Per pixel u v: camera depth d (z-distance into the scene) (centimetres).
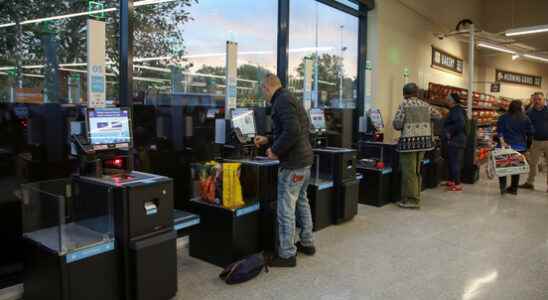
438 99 796
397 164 523
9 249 266
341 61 602
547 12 1034
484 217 461
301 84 521
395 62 683
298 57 518
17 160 268
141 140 338
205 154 393
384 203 518
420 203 528
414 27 745
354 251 346
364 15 618
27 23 278
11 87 270
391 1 653
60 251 209
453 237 387
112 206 232
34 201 230
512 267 315
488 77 1234
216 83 405
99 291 225
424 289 276
